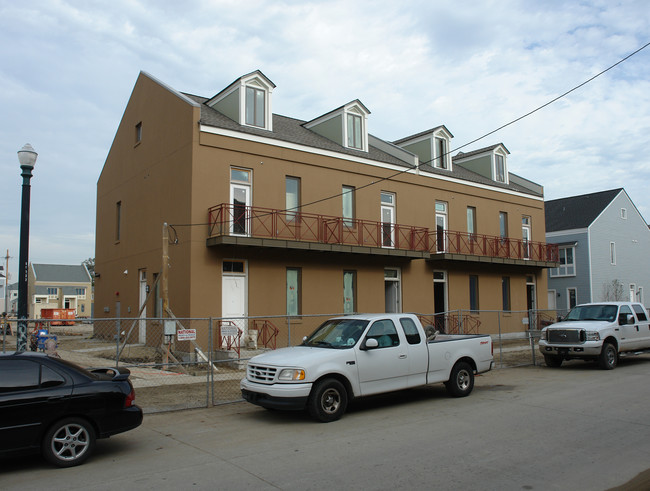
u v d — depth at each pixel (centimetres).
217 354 1523
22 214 998
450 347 1057
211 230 1597
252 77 1778
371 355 923
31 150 1012
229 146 1672
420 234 2189
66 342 2127
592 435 743
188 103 1650
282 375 838
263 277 1712
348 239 1931
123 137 2162
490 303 2464
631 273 3806
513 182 2867
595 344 1457
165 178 1766
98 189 2433
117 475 594
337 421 860
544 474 578
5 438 596
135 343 1902
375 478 568
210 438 759
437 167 2384
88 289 7594
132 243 2005
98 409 654
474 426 804
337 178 1941
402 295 2119
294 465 618
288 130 1988
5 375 617
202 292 1576
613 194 3762
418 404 1003
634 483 551
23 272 983
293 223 1784
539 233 2831
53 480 581
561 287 3619
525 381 1280
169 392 1132
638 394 1066
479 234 2464
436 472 586
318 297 1844
